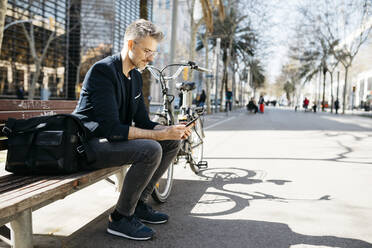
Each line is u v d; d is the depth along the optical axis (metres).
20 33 23.03
